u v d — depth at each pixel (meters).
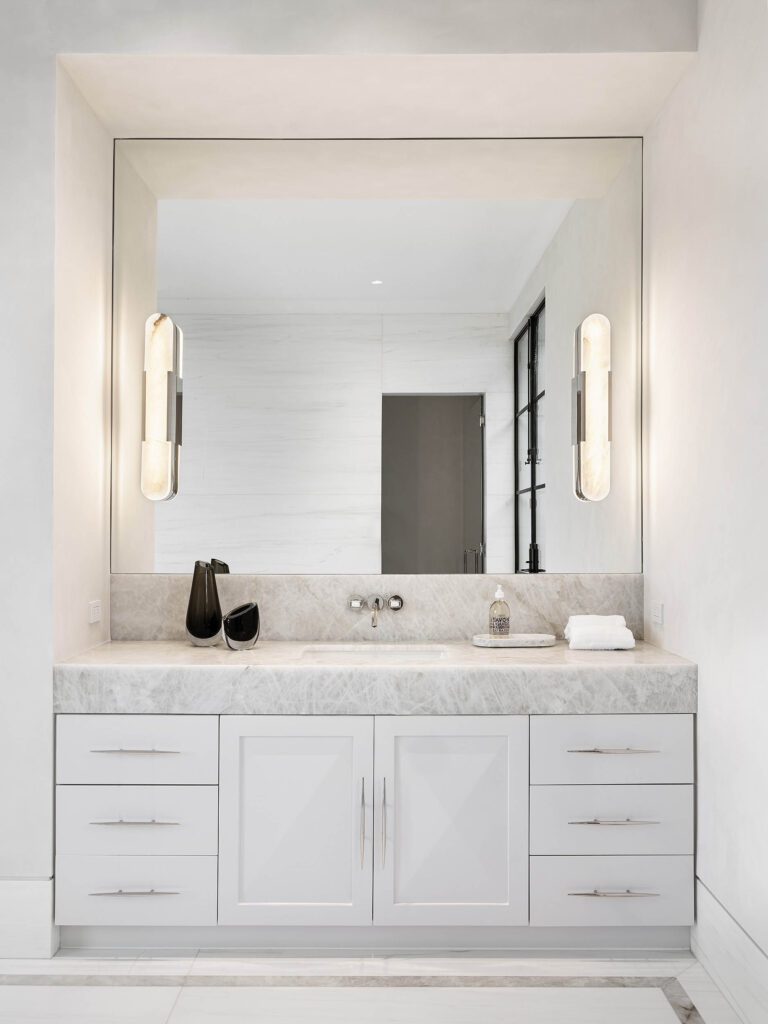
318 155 2.90
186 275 2.92
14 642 2.33
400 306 2.94
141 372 2.89
